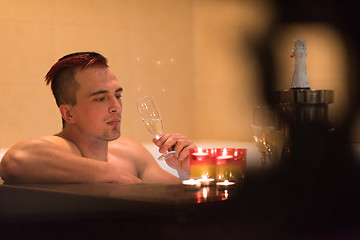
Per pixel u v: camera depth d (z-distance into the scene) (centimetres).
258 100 392
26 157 138
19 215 118
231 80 423
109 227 97
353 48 142
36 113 370
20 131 363
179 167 159
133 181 141
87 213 102
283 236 101
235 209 97
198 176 122
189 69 452
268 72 299
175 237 87
